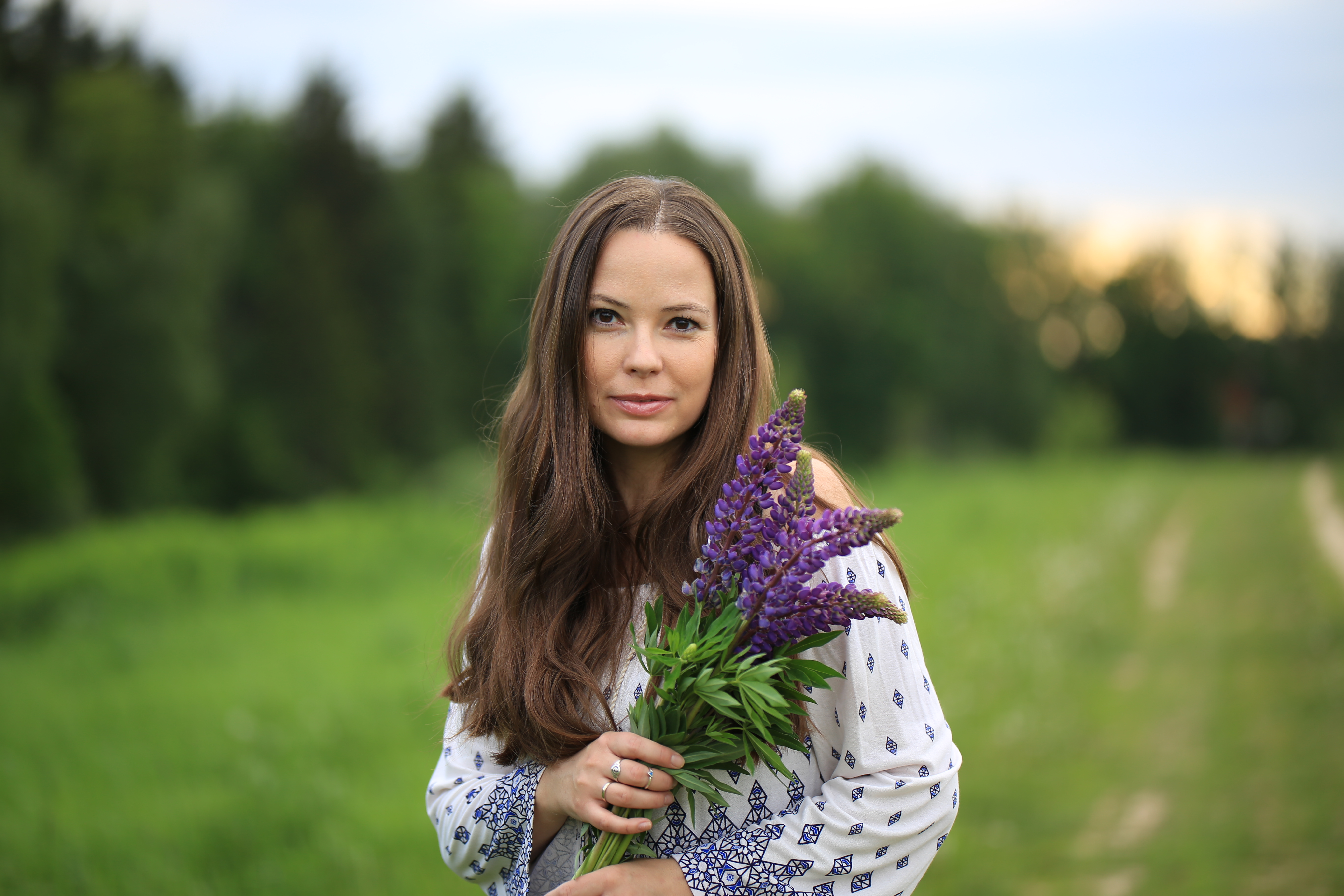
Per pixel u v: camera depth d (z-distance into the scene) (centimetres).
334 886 377
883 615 127
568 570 152
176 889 375
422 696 627
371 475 3203
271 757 553
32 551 1580
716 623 136
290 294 3203
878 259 5062
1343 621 909
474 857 154
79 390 2431
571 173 4634
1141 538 1647
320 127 3612
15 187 2095
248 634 980
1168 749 591
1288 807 491
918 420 4966
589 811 138
